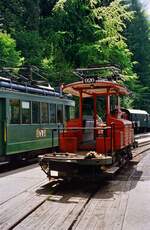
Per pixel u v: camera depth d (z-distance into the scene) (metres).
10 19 33.34
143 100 55.03
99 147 12.53
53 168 11.64
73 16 31.58
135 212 8.36
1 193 10.38
